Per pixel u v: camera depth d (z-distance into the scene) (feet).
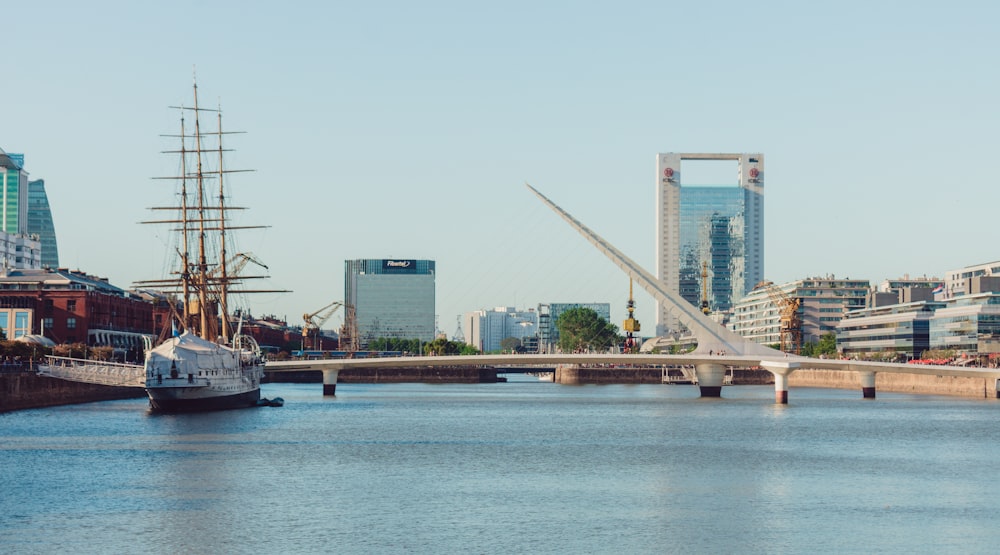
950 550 233.55
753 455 394.11
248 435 450.30
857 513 273.75
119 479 318.24
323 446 412.77
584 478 331.77
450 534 246.68
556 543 239.09
